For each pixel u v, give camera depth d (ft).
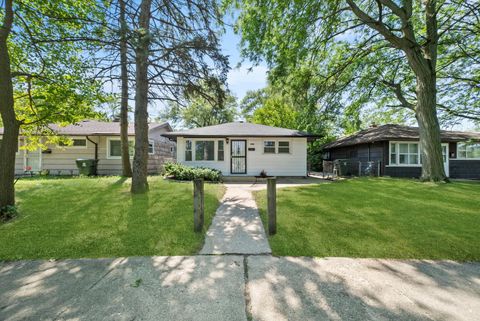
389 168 43.83
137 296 7.12
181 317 6.15
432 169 27.55
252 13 26.43
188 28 25.23
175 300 6.91
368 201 19.25
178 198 20.10
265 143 43.32
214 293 7.28
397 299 6.98
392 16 32.45
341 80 35.99
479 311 6.44
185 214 15.81
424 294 7.25
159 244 11.21
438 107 42.01
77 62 21.86
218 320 6.04
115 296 7.12
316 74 33.65
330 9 26.91
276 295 7.17
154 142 52.08
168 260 9.66
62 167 44.29
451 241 11.34
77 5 20.34
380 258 9.84
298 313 6.32
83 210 16.52
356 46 33.47
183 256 10.05
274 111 77.97
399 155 44.09
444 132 50.37
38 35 20.15
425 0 27.50
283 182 35.88
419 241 11.38
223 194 24.58
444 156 45.75
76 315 6.26
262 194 23.84
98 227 13.32
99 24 19.07
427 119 27.63
